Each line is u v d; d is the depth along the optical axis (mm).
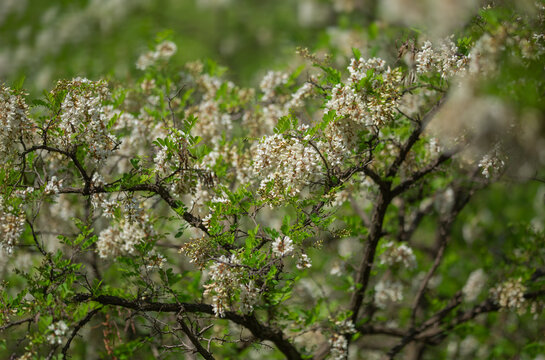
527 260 5316
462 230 7160
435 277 6844
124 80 5395
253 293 3375
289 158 3352
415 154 4480
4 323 3428
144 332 5004
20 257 4812
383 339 7004
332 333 4363
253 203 3516
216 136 4770
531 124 2986
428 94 4445
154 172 3541
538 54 3139
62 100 3469
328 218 3441
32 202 3709
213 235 3475
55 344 3283
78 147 3961
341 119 3486
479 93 3014
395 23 4309
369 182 4617
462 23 3430
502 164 3322
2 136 3463
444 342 6969
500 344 6121
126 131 4891
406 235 6023
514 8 3258
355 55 3652
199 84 5289
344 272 5129
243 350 5262
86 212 4750
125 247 4043
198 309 3834
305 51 4023
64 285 3398
